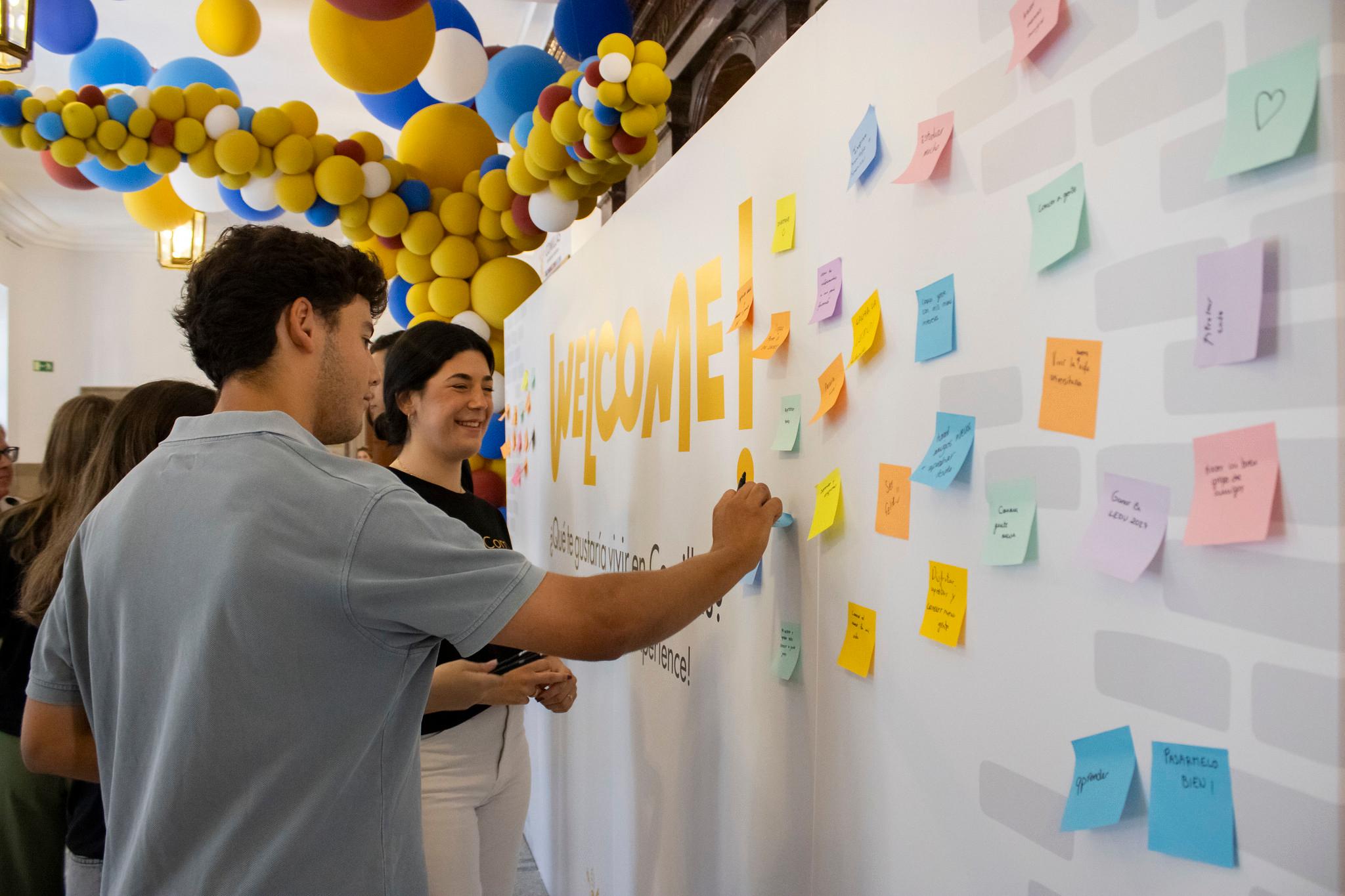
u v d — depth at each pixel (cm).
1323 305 49
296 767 82
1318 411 50
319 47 246
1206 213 56
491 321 321
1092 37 65
